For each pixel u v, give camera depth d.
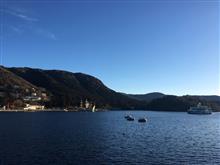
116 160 68.38
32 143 88.62
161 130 147.12
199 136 121.75
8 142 89.75
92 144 89.94
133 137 111.94
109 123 192.62
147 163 66.38
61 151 77.06
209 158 72.75
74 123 182.62
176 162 68.06
